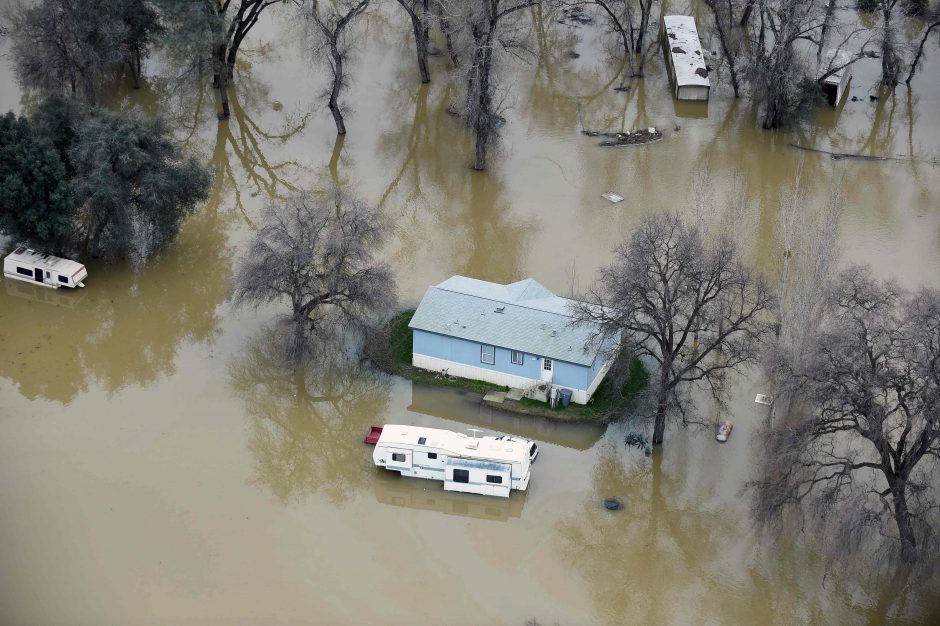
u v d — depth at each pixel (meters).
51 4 87.00
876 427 49.28
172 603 50.41
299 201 68.12
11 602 50.00
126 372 65.62
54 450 59.12
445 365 65.31
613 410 62.88
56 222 70.62
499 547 54.59
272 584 51.72
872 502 55.47
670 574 53.25
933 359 49.09
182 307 71.62
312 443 60.78
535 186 86.88
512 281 74.44
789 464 51.28
